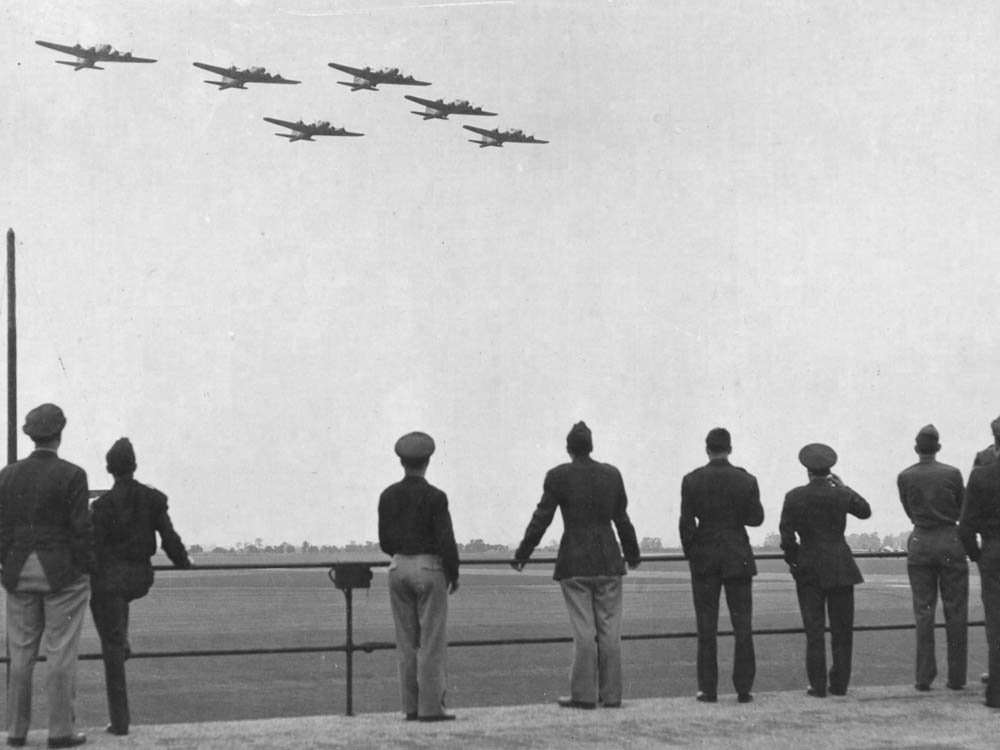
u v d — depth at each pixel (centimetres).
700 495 973
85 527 797
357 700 1423
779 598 4175
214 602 4325
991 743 762
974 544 939
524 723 852
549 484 947
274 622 3000
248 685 1623
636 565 968
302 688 1576
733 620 970
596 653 947
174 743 779
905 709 912
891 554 1031
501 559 937
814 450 1012
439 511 891
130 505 841
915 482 1029
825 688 988
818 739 778
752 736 789
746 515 974
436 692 877
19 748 790
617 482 954
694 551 975
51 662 786
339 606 3972
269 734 813
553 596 4544
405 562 888
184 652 880
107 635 834
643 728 823
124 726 829
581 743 764
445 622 891
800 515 1003
